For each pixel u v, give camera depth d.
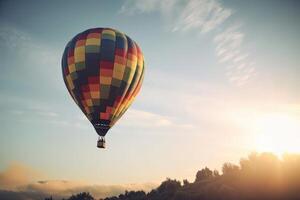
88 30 32.62
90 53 30.84
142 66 32.88
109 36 31.75
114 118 31.78
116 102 31.34
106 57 30.78
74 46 31.73
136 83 32.47
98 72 30.64
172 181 69.38
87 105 31.38
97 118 31.17
